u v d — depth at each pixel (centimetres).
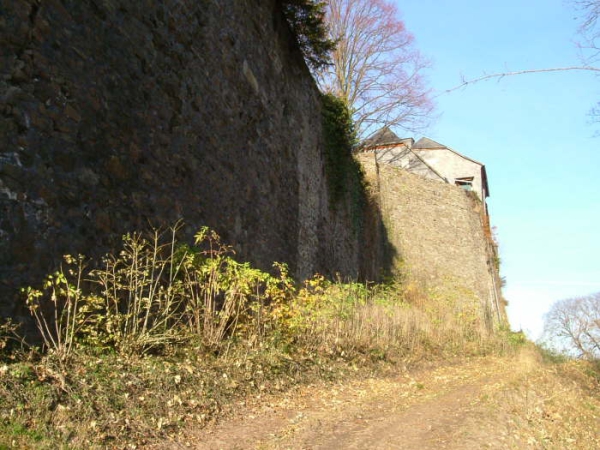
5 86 489
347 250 1789
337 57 2623
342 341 1012
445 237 2683
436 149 3747
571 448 676
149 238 692
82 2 595
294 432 549
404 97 2716
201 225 829
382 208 2406
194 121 832
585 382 1452
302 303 944
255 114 1079
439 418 672
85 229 577
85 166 584
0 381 425
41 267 514
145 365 567
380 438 553
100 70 618
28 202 503
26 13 516
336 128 1672
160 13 754
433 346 1511
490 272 2964
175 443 471
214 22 919
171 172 758
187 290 735
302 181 1358
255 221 1047
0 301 467
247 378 681
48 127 534
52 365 478
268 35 1173
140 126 691
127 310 606
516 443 591
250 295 834
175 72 785
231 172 953
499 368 1452
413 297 2153
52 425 418
